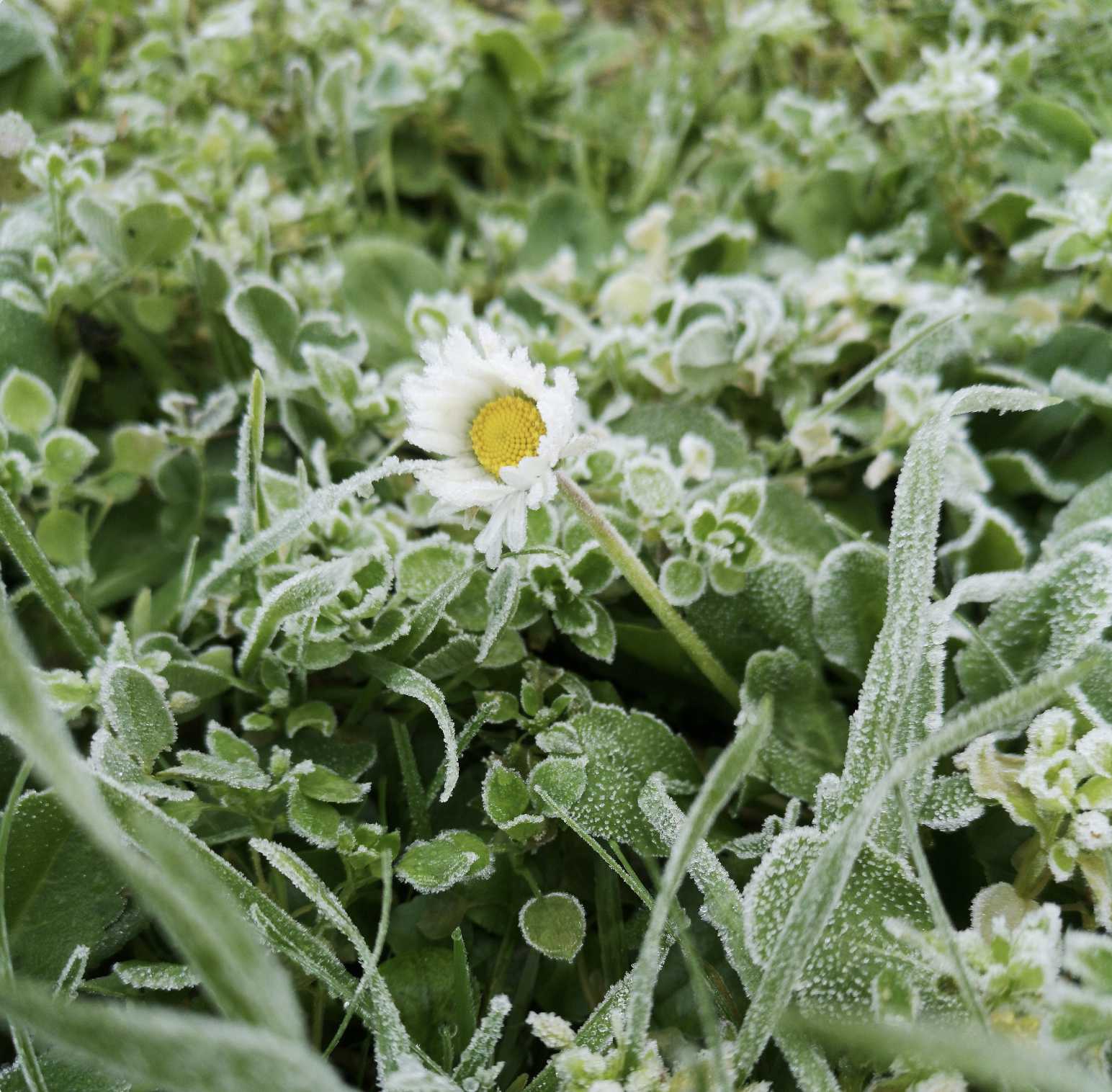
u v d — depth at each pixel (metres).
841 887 0.22
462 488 0.24
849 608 0.27
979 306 0.31
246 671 0.26
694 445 0.28
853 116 0.37
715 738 0.28
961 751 0.25
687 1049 0.23
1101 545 0.26
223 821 0.26
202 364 0.32
